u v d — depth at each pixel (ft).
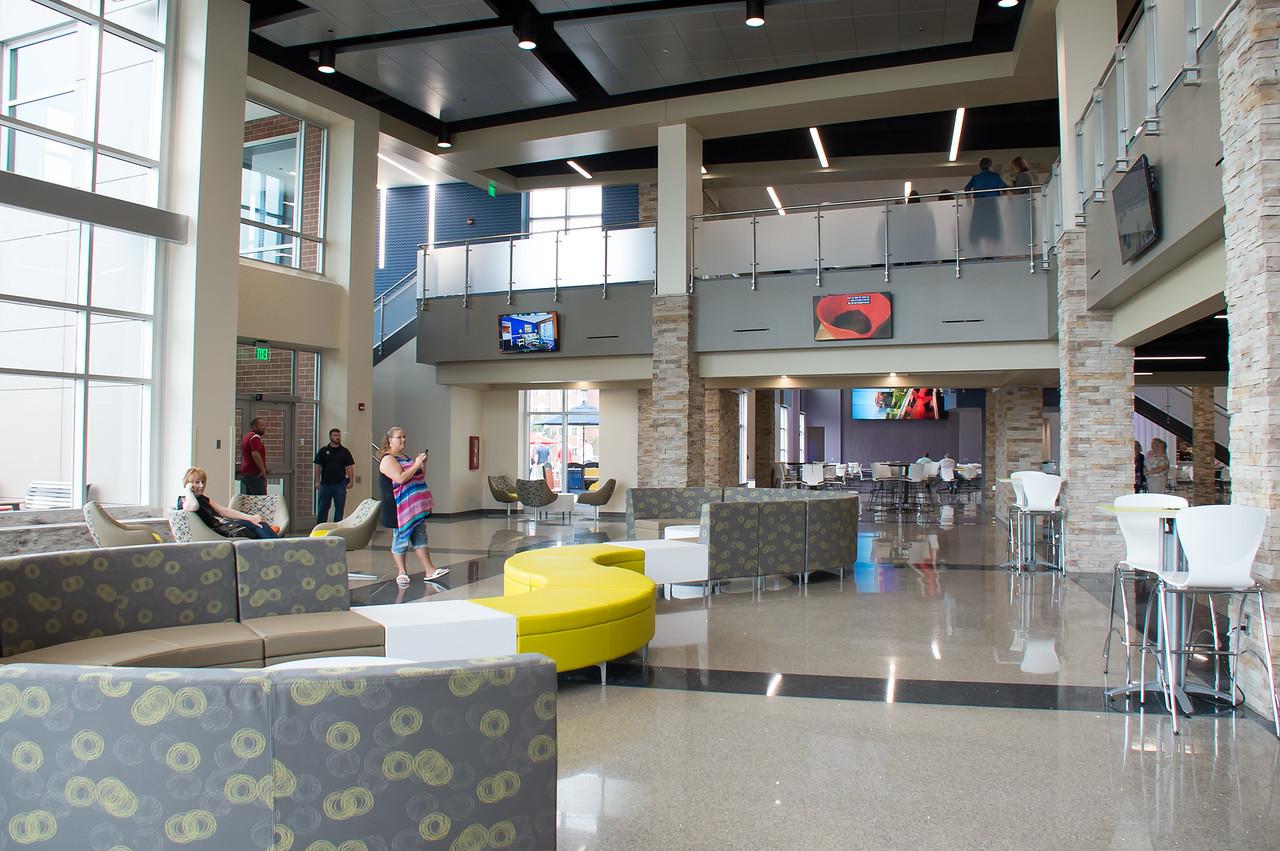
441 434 51.60
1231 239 15.06
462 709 7.45
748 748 12.57
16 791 7.32
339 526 27.61
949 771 11.68
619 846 9.41
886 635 20.10
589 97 44.34
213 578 15.01
